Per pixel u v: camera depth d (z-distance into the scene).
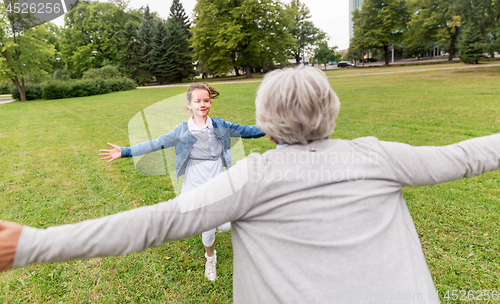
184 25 53.88
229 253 2.91
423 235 3.05
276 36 38.84
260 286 0.83
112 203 4.12
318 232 0.82
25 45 24.44
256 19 37.62
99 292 2.50
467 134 6.53
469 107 9.31
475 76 18.56
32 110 16.67
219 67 40.09
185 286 2.53
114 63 45.03
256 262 0.84
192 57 41.78
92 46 45.59
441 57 60.88
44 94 25.41
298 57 56.12
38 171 5.65
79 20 46.44
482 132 6.58
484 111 8.60
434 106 9.88
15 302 2.40
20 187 4.89
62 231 0.76
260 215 0.84
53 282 2.61
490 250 2.76
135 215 0.80
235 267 0.93
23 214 3.93
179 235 0.81
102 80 28.55
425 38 37.78
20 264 0.73
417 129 7.16
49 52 26.64
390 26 44.78
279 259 0.82
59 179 5.20
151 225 0.79
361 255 0.81
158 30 43.97
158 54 44.00
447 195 3.86
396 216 0.90
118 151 1.86
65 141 8.18
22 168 5.89
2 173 5.62
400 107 10.11
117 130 9.36
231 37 37.03
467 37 31.34
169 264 2.79
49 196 4.47
